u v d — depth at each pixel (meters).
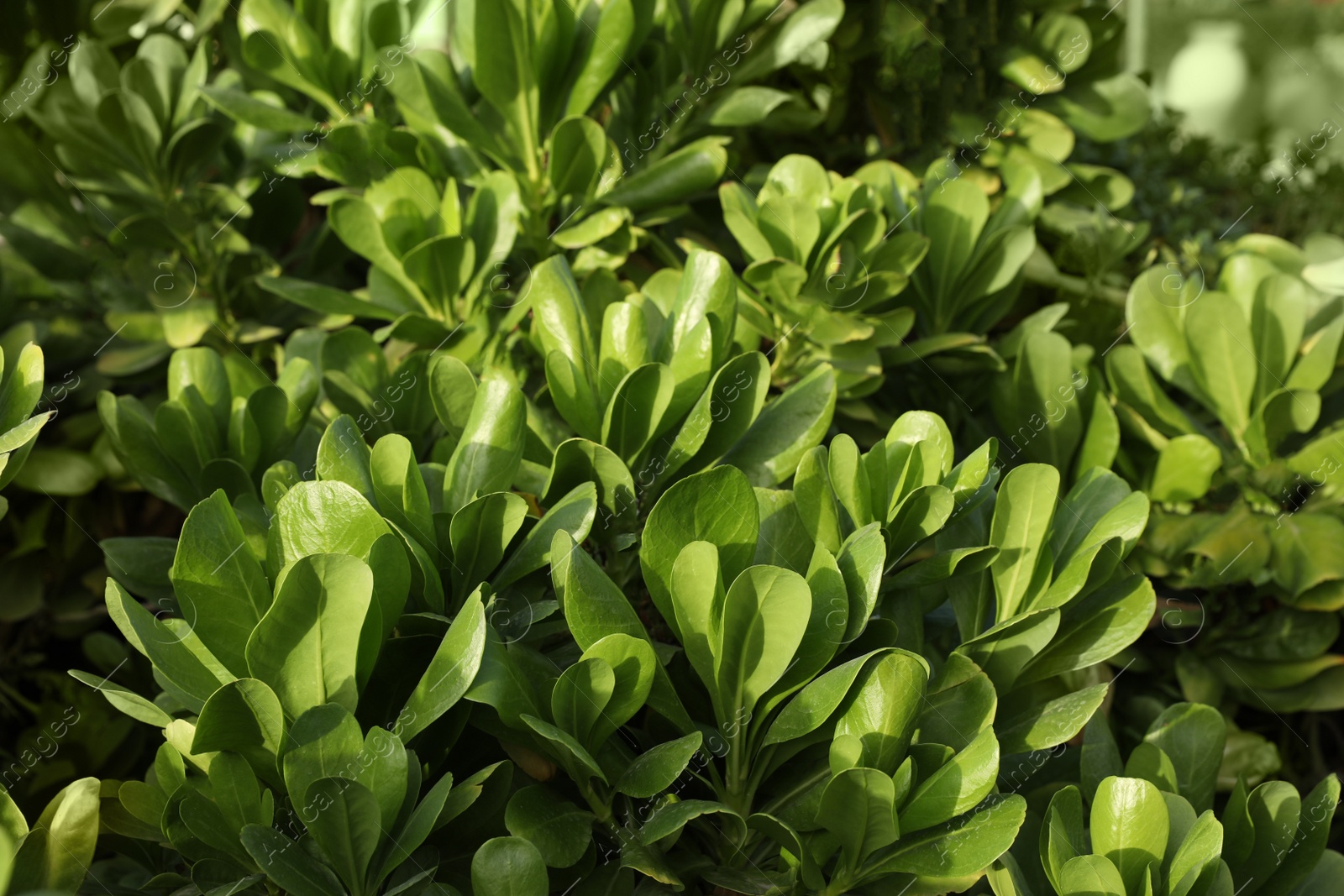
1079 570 1.14
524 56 1.27
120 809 1.13
